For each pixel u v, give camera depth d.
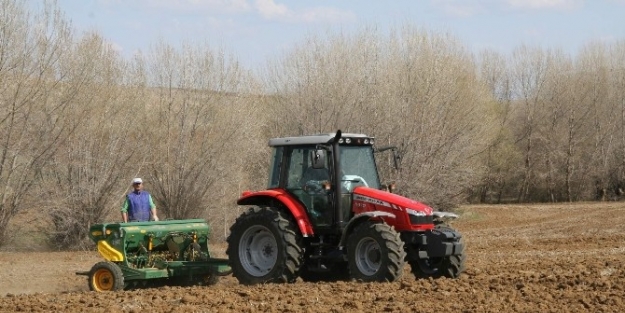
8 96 32.84
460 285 16.95
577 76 79.19
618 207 60.03
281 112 42.22
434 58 47.25
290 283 18.27
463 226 47.59
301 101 41.72
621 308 13.97
